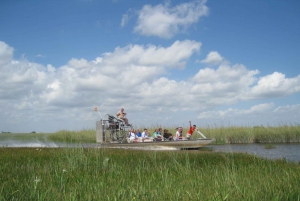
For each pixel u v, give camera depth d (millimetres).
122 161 12508
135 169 9867
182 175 8945
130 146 22000
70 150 11703
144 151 17422
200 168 10453
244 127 30797
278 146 24297
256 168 10500
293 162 12773
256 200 5824
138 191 6461
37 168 9969
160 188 6723
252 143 28719
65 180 7684
